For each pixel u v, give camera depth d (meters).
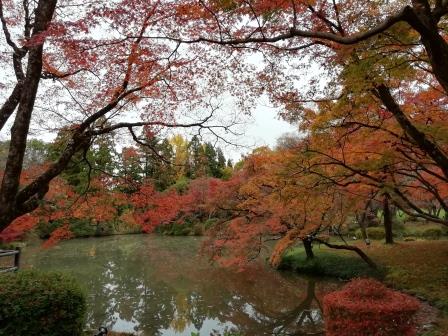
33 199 5.05
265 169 12.17
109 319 12.03
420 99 7.43
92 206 8.43
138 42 5.45
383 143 7.41
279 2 5.19
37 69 4.98
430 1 5.45
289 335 10.20
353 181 7.68
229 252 18.20
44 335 6.51
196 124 6.77
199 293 15.25
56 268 20.44
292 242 14.69
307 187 7.86
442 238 22.06
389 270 14.61
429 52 4.69
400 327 6.82
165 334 10.70
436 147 6.19
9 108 5.70
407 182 10.10
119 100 5.93
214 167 27.42
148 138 7.19
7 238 14.61
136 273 19.36
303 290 15.09
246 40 5.32
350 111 6.69
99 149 8.35
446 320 9.34
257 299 14.17
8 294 6.38
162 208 8.47
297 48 6.17
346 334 7.05
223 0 5.06
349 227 26.42
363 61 5.29
